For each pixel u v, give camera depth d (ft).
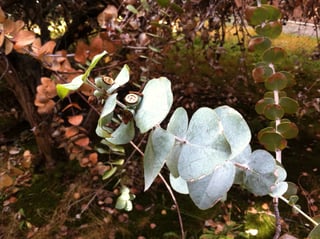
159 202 4.14
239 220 3.87
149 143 0.74
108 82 0.87
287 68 5.17
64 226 3.82
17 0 4.06
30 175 4.50
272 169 0.83
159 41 3.33
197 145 0.69
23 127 5.49
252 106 5.98
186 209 4.05
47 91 2.23
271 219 3.83
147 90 0.77
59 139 3.84
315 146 5.15
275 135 1.14
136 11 2.49
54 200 4.17
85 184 4.29
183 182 0.95
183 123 0.74
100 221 3.89
